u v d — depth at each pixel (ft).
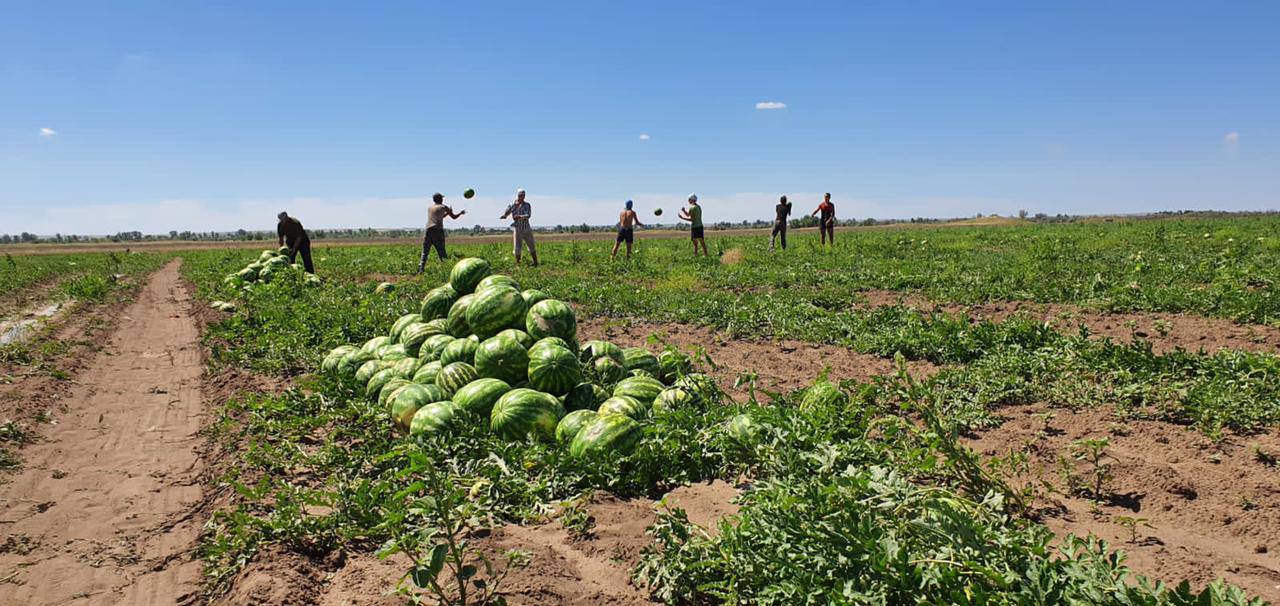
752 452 16.81
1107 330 32.07
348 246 154.10
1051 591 10.03
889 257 70.38
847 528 11.39
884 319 34.63
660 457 16.93
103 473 19.22
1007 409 21.40
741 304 40.73
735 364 28.68
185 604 13.03
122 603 13.07
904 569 10.43
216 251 161.07
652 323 38.93
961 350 27.78
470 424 19.19
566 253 89.20
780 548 11.34
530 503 15.81
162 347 37.47
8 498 17.54
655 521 14.67
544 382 21.17
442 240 68.90
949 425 18.84
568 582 12.78
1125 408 20.39
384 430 20.49
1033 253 64.39
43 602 13.06
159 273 100.68
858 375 26.35
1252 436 18.33
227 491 17.43
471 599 12.17
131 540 15.44
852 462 15.55
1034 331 28.30
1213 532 13.82
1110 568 10.61
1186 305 35.17
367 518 14.67
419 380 23.03
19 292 71.00
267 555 13.92
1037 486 16.11
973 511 12.89
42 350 34.65
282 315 39.78
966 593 10.11
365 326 36.55
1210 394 20.07
